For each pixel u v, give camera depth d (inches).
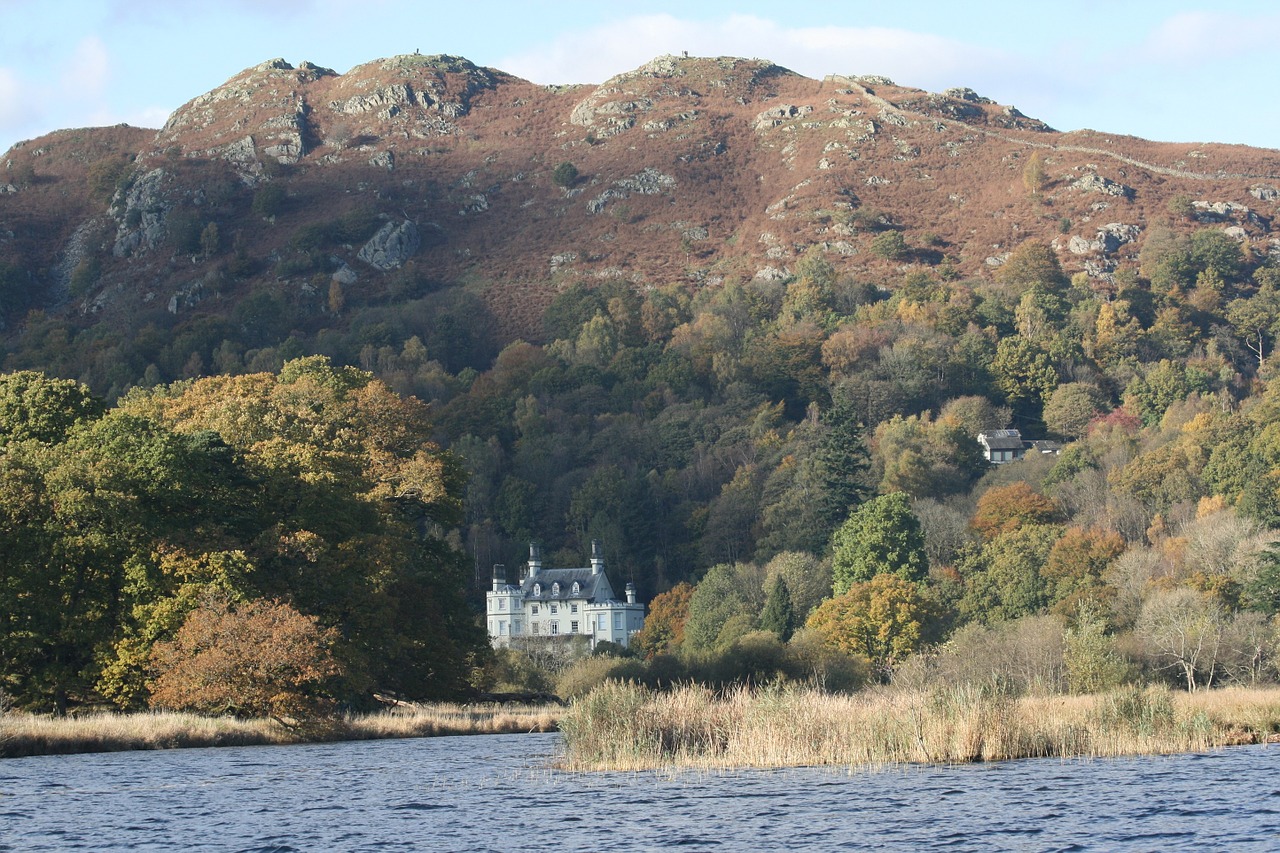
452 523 7012.8
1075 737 3727.9
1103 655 5275.6
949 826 2652.6
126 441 5246.1
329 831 2736.2
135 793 3253.0
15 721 4434.1
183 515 5315.0
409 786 3348.9
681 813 2861.7
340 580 5575.8
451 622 6830.7
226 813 2952.8
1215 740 3917.3
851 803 2920.8
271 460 5708.7
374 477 6717.5
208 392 6973.4
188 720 4633.4
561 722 3922.2
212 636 4744.1
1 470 4963.1
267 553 5324.8
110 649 4955.7
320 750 4338.1
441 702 6643.7
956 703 3759.8
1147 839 2514.8
